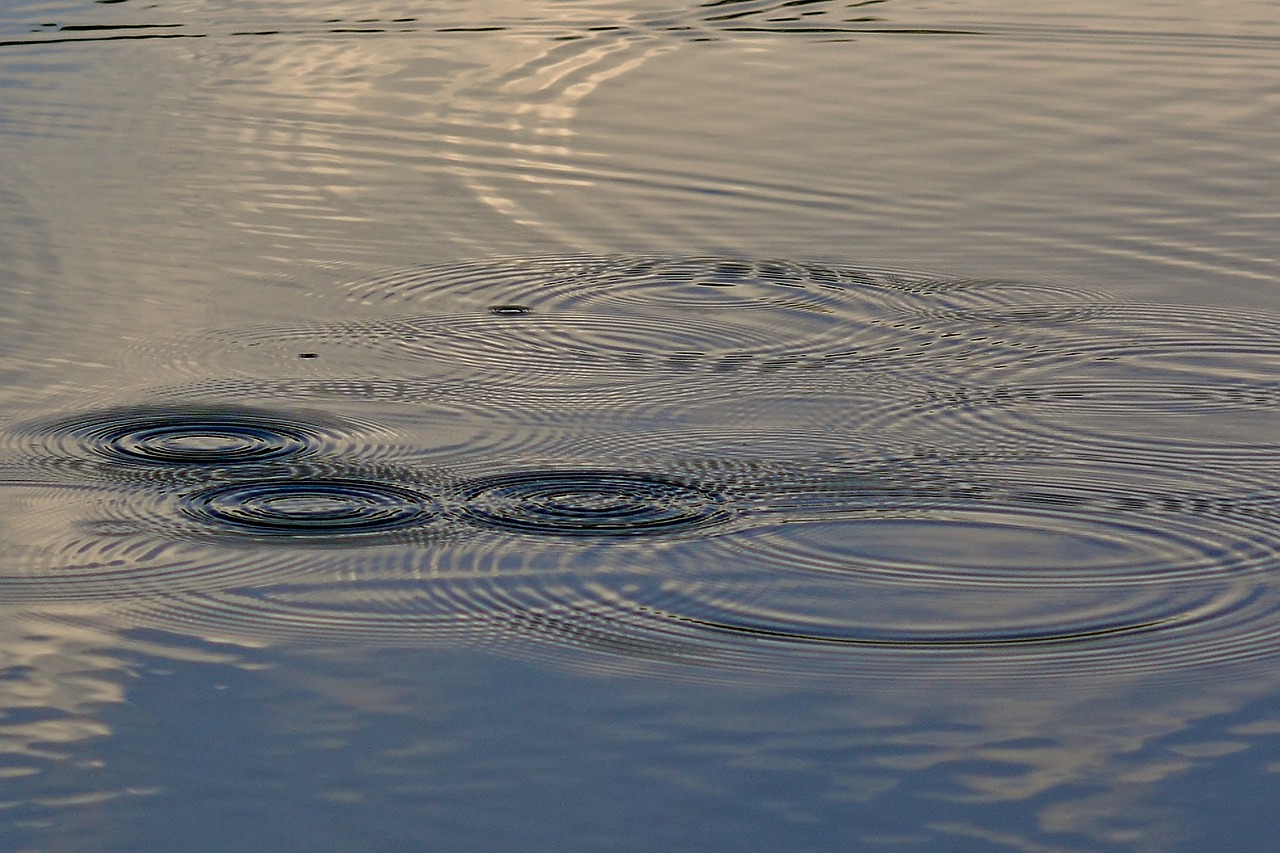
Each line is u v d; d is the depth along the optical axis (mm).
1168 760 5945
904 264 11992
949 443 9008
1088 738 6102
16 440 8859
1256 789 5758
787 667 6633
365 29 18562
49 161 14219
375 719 6203
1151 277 11680
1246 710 6289
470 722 6191
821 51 17594
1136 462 8742
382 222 12859
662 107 15820
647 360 10266
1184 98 15859
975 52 17469
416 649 6746
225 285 11477
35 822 5527
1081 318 10938
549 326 10828
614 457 8797
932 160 14266
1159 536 7840
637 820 5574
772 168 14102
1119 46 17609
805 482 8484
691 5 19609
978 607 7145
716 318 11008
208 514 8016
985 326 10828
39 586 7227
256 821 5559
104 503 8117
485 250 12273
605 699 6363
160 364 10039
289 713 6238
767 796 5719
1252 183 13602
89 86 16438
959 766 5910
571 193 13555
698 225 12812
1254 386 9820
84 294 11242
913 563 7562
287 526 7902
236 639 6801
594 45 17859
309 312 11008
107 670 6527
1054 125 15141
